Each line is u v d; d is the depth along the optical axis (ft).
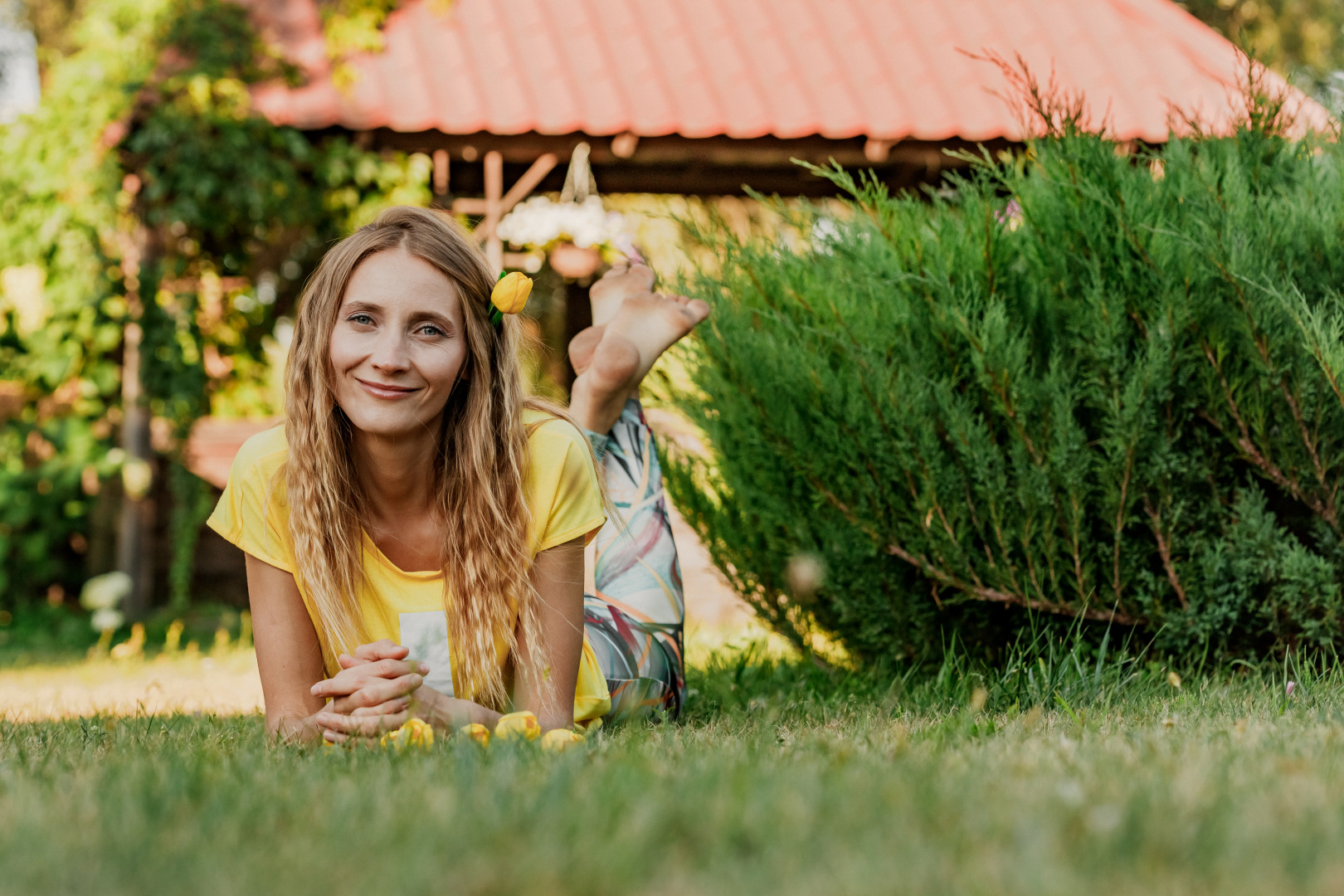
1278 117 9.68
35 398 23.39
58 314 21.97
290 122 21.85
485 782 4.42
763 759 5.20
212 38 22.00
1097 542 9.29
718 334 9.98
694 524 11.37
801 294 10.02
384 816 3.87
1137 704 7.75
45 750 6.47
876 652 10.43
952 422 9.12
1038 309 9.39
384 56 23.48
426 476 7.11
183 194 21.47
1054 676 8.48
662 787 4.23
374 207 22.44
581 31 24.62
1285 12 44.68
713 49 24.49
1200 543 9.14
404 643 7.15
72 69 22.03
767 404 9.70
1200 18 44.70
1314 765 4.65
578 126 22.38
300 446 6.91
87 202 21.70
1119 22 25.70
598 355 8.52
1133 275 9.07
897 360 9.41
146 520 22.74
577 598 7.35
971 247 9.41
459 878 3.06
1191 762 4.83
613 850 3.24
